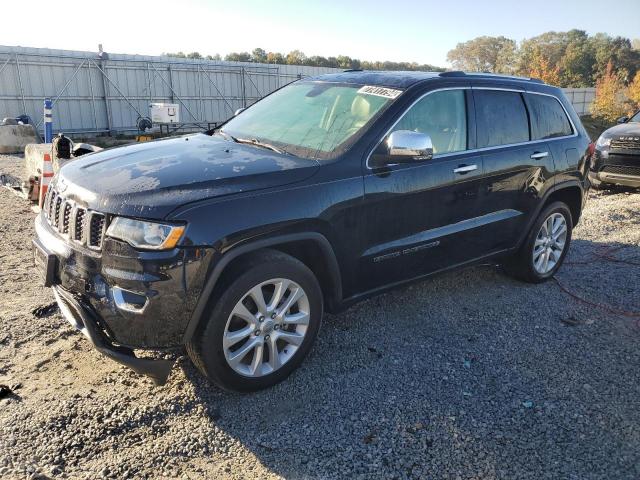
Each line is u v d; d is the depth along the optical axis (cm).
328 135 367
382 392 328
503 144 446
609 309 463
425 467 267
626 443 288
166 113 2181
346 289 356
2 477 247
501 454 278
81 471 255
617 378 352
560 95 522
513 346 392
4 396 307
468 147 418
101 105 2453
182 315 278
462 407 315
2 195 829
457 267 430
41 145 749
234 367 304
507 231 461
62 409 297
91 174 313
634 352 388
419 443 284
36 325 391
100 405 303
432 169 383
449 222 407
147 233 269
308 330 333
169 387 324
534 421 304
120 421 291
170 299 273
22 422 285
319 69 3269
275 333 318
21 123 1581
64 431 280
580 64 8794
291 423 297
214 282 283
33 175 735
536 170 468
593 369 363
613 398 329
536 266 508
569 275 546
